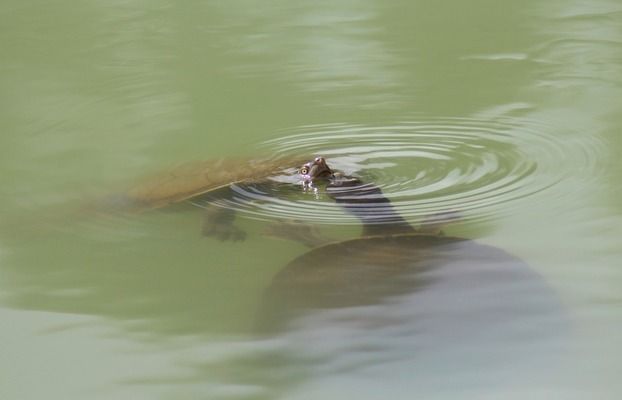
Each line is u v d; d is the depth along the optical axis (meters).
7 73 30.73
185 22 35.12
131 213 20.83
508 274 16.98
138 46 32.78
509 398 13.98
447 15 34.75
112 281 18.09
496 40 32.09
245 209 20.52
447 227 19.39
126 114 27.12
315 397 14.34
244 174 22.05
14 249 19.36
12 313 17.00
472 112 26.33
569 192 20.94
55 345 16.05
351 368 14.88
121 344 16.03
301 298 16.56
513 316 15.84
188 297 17.48
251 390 14.61
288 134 25.34
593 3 35.44
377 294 16.52
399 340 15.38
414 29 33.44
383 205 20.36
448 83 28.64
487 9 35.19
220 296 17.50
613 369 14.59
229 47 32.31
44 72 30.73
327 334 15.67
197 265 18.61
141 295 17.59
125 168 23.34
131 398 14.55
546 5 35.38
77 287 17.89
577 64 29.70
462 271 17.09
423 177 22.22
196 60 31.20
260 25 34.41
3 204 21.34
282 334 15.80
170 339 16.14
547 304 16.16
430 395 14.18
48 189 22.17
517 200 20.66
